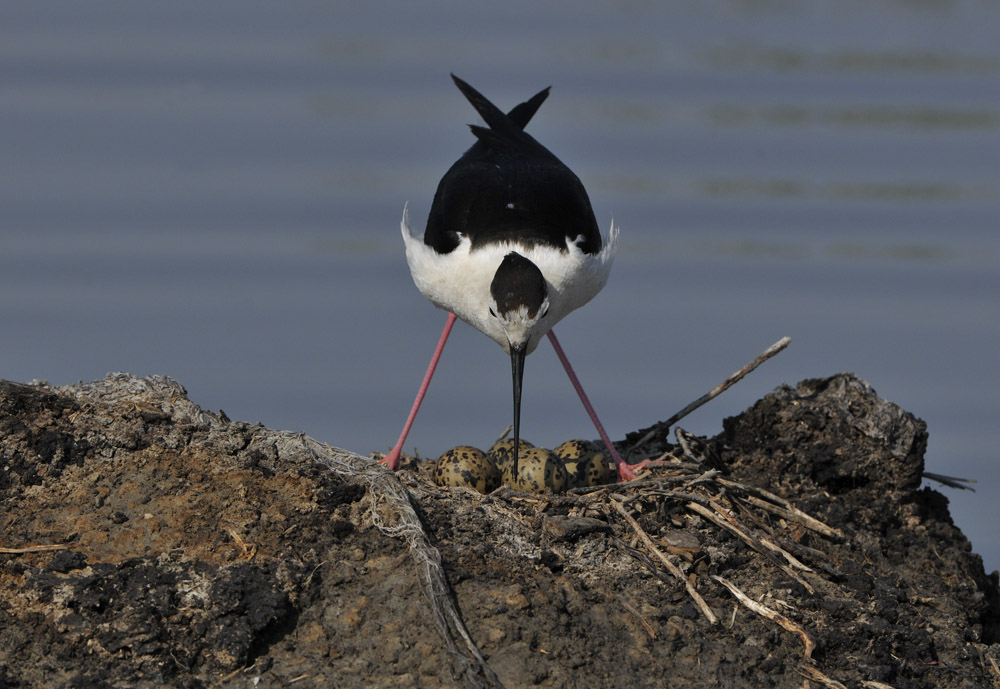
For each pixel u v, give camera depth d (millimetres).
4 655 8758
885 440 12789
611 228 13742
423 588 9562
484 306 13094
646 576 10406
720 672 9500
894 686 9930
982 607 11734
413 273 13719
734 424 13492
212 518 10078
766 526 11383
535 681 9031
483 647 9266
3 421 10703
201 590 9234
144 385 11438
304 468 10719
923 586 11586
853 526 11945
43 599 9086
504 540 10422
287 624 9328
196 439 10867
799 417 12977
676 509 11383
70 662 8789
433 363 13898
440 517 10555
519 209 13148
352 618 9375
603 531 10711
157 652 8852
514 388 12516
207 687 8695
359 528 10211
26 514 9961
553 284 12930
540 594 9789
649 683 9273
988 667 10789
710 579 10531
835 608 10445
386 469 10758
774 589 10594
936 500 13562
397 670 8953
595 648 9477
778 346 13875
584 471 12523
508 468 12328
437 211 13695
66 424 10812
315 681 8805
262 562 9680
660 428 13961
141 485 10375
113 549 9688
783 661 9805
